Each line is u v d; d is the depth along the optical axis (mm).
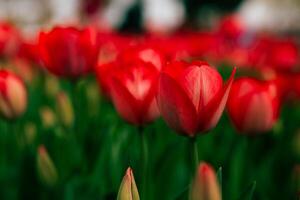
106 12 4016
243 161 1127
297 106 1451
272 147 1269
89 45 1115
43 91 1722
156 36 2756
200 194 838
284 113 1439
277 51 1712
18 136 1194
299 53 2016
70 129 1232
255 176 1149
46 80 1710
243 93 989
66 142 1168
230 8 4621
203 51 2580
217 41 2795
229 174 1154
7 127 1274
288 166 1221
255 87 988
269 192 1171
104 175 1125
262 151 1272
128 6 4406
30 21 5520
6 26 1765
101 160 1124
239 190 1111
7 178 1198
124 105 972
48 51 1116
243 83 993
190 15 4781
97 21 3633
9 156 1274
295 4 9914
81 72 1132
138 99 968
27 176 1121
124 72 970
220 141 1323
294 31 9188
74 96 1158
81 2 3664
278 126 1263
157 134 1245
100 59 1078
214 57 2742
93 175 1111
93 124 1241
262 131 998
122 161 1138
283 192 1172
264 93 983
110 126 1180
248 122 990
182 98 894
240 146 1087
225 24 2895
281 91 1379
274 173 1221
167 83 892
